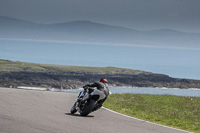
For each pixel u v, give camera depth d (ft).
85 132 91.81
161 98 258.16
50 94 232.53
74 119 117.80
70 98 211.61
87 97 132.87
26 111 127.54
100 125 108.06
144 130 105.50
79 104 134.00
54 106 156.97
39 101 174.70
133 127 110.32
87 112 130.93
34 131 86.94
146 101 231.91
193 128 125.80
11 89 258.37
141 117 148.15
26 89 276.82
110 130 99.25
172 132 106.93
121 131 99.19
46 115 120.88
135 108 188.03
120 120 127.13
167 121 141.18
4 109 127.75
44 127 94.07
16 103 154.61
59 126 98.07
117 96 261.85
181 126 129.70
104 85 138.31
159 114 170.50
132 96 265.95
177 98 262.47
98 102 138.10
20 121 100.99
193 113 183.11
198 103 232.53
